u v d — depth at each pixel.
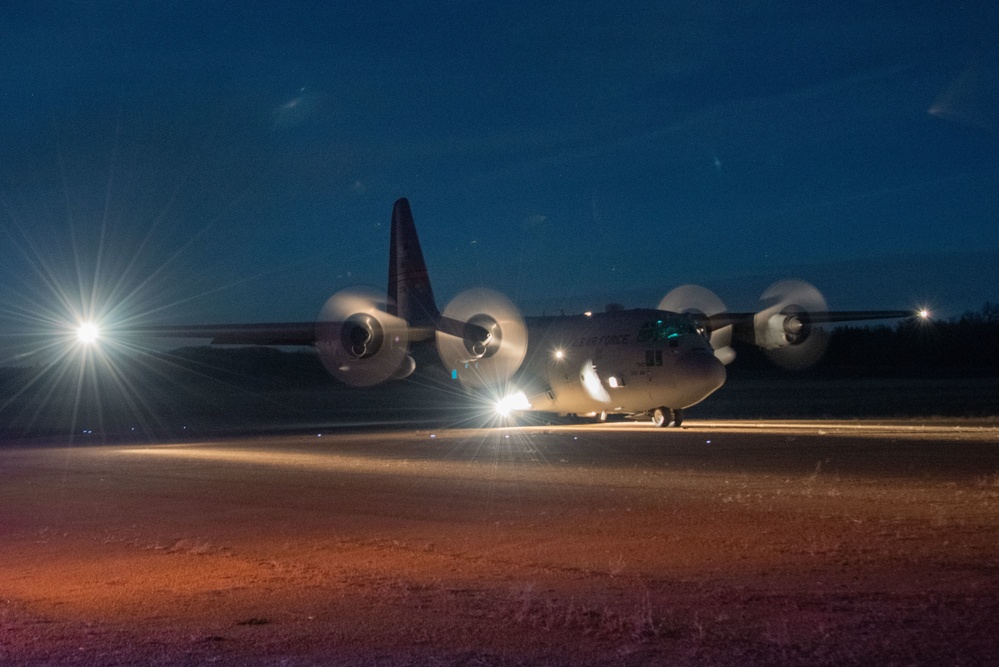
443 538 11.29
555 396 33.62
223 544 11.23
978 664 6.11
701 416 39.53
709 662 6.27
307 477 18.25
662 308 35.81
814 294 34.94
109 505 15.02
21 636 7.20
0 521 13.58
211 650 6.71
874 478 16.05
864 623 7.11
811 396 56.53
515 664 6.30
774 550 10.09
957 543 10.27
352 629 7.26
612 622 7.29
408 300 40.62
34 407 67.19
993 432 26.61
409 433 32.03
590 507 13.46
